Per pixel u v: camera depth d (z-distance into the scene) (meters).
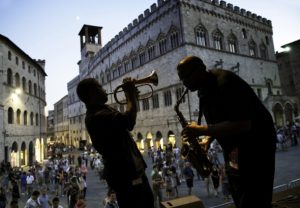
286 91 68.88
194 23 43.56
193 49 42.16
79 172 20.20
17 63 45.72
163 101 45.69
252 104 1.88
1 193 15.68
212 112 2.10
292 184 10.50
